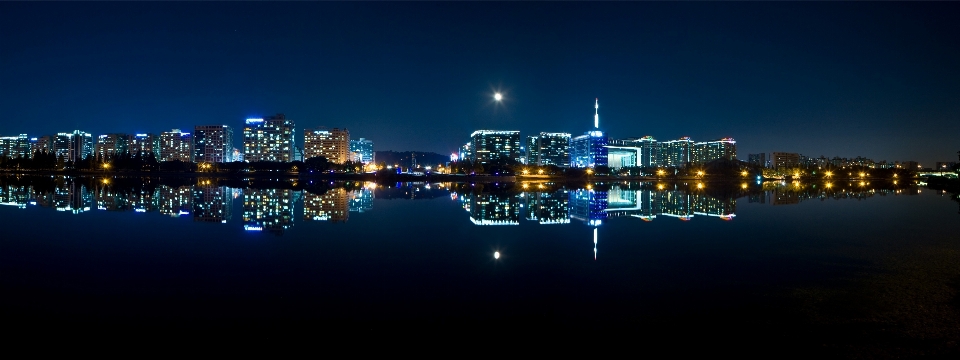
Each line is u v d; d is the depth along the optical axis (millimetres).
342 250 25766
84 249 25609
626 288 18109
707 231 34188
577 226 37188
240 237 30156
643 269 21297
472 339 13297
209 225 36094
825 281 19016
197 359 12078
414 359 12062
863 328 13875
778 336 13422
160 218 40500
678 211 52031
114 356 12219
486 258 23750
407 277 19766
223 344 12953
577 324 14352
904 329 13812
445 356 12234
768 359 12031
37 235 30453
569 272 20734
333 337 13414
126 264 21984
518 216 45219
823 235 32062
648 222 40094
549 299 16719
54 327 14039
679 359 12039
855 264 22219
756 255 24609
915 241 29125
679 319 14719
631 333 13703
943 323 14211
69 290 17688
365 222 39031
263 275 20000
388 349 12648
